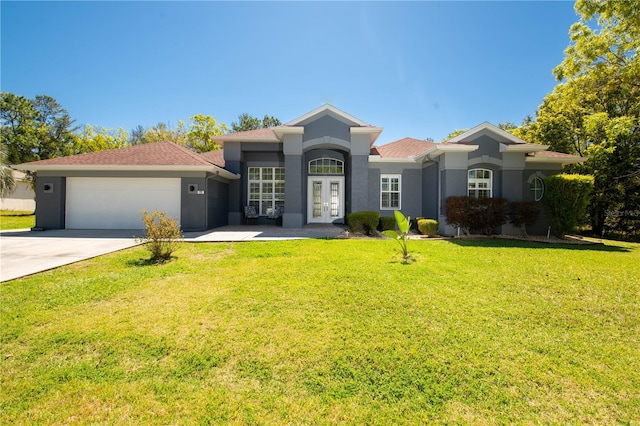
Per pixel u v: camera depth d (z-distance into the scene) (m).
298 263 7.31
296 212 14.78
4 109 34.06
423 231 12.99
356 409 2.55
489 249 9.49
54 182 13.87
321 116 14.87
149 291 5.34
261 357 3.29
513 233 13.82
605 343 3.66
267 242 10.42
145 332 3.83
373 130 14.45
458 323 4.11
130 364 3.18
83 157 14.45
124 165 13.37
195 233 12.86
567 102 17.23
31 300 4.88
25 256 8.05
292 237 11.66
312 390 2.78
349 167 15.96
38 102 36.78
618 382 2.90
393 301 4.86
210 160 18.20
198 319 4.21
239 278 6.10
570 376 2.99
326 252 8.68
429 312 4.45
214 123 35.19
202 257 8.15
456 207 12.30
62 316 4.29
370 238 11.55
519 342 3.63
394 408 2.56
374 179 16.48
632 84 14.72
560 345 3.58
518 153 13.62
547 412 2.52
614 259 8.13
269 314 4.37
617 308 4.68
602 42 13.78
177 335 3.75
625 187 17.05
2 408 2.53
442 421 2.42
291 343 3.56
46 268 6.79
